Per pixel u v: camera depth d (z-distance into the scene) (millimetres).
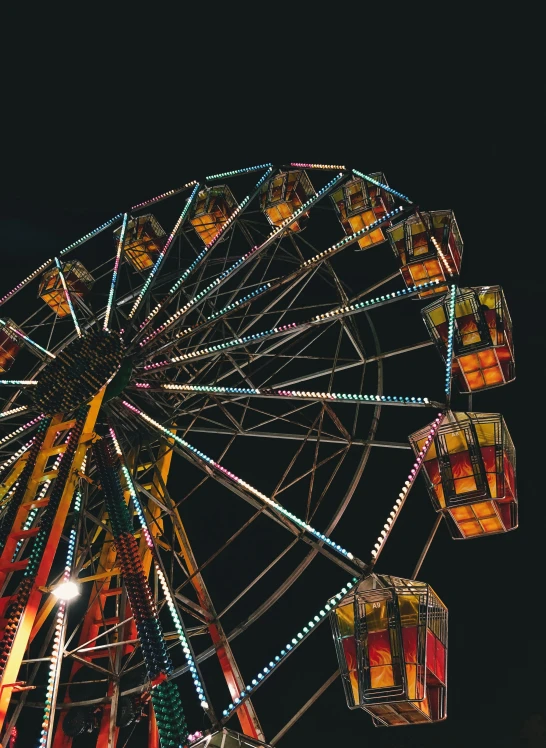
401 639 11406
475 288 15953
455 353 15578
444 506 13758
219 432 16109
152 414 16797
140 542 15828
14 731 12758
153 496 15586
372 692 11242
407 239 17609
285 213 19828
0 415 16406
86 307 19422
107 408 16203
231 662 13445
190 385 16016
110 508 13797
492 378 15820
